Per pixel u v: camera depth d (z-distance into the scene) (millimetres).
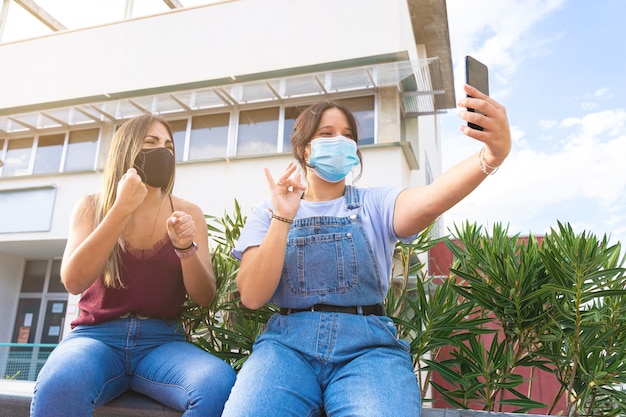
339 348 1283
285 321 1383
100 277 1540
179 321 1790
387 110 7219
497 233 1785
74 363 1317
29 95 9445
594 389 1522
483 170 1210
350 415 1107
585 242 1397
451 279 1871
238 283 1423
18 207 8773
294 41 8039
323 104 1605
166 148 1644
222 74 8312
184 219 1499
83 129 9000
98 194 1692
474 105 1146
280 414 1141
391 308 1829
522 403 1532
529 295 1503
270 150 7762
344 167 1513
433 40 10438
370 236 1418
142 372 1484
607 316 1552
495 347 1647
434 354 1940
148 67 8828
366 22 7699
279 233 1338
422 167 9773
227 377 1355
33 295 10109
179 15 8938
